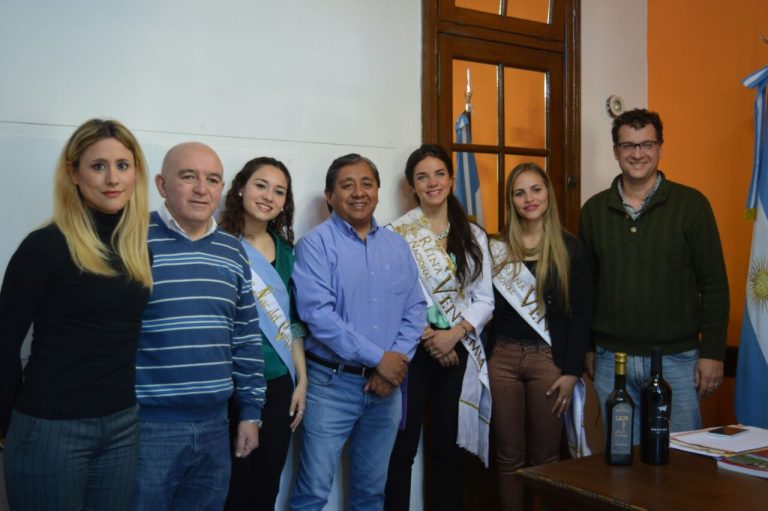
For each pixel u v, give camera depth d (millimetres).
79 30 2100
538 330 2447
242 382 1868
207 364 1694
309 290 2137
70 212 1492
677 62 3322
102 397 1476
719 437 1818
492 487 2918
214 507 1786
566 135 3125
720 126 3133
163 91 2227
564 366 2445
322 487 2168
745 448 1709
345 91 2580
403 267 2297
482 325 2467
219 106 2322
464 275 2471
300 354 2203
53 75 2062
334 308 2176
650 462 1639
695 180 3260
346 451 2553
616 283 2479
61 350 1438
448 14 2809
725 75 3105
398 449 2426
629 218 2492
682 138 3312
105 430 1483
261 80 2402
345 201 2213
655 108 3432
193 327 1678
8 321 1415
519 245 2525
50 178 2055
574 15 3146
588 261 2600
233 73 2348
